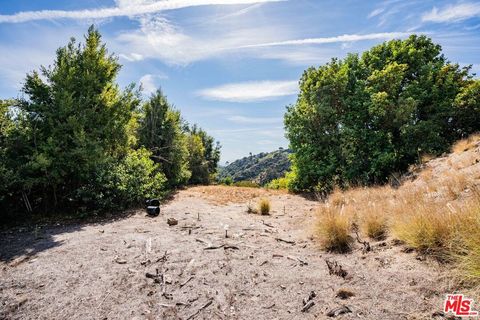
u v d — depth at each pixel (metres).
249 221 6.63
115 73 10.05
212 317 2.65
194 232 5.57
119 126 9.50
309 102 13.24
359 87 12.23
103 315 2.75
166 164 14.56
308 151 12.85
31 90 7.86
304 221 6.46
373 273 3.18
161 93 15.76
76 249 4.62
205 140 34.44
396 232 3.96
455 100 12.45
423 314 2.31
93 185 7.74
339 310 2.54
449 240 3.10
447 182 6.16
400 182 9.39
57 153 7.45
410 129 11.68
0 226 6.56
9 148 7.03
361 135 12.07
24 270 3.84
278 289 3.10
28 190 7.52
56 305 2.95
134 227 6.05
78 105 8.14
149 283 3.37
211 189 13.81
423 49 13.49
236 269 3.69
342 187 11.35
